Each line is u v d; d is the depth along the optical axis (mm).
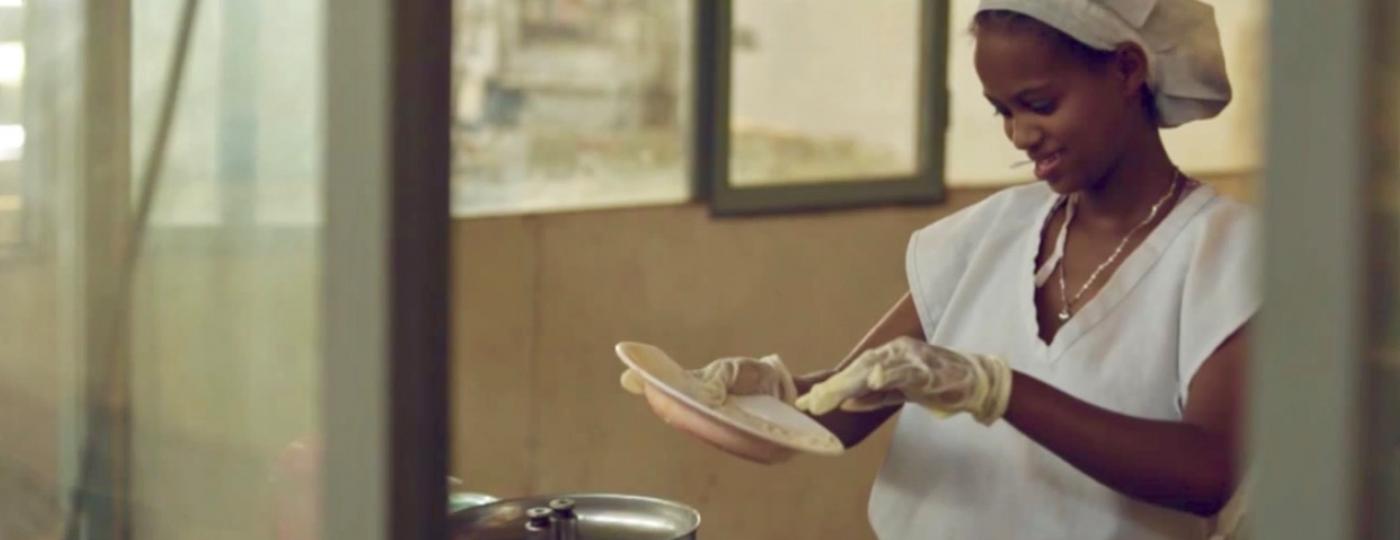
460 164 3512
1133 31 1675
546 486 3631
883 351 1604
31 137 1672
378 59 1163
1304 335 839
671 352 3775
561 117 3645
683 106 3791
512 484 3586
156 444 1574
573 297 3650
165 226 1546
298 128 1397
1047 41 1699
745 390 1788
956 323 1883
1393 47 829
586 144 3682
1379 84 824
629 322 3721
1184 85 1708
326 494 1217
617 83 3707
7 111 1684
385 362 1175
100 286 1620
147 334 1577
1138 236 1752
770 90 3885
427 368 1195
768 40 3871
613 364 3707
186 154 1519
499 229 3543
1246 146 4062
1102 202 1771
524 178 3605
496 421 3561
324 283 1206
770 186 3900
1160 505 1652
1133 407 1706
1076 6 1674
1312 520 840
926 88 4109
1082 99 1705
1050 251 1823
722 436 1640
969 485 1821
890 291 4121
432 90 1188
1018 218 1876
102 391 1631
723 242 3840
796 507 3963
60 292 1658
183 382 1539
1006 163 4152
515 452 3588
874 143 4062
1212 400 1637
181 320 1537
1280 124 842
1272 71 845
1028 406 1594
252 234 1448
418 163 1182
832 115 3986
